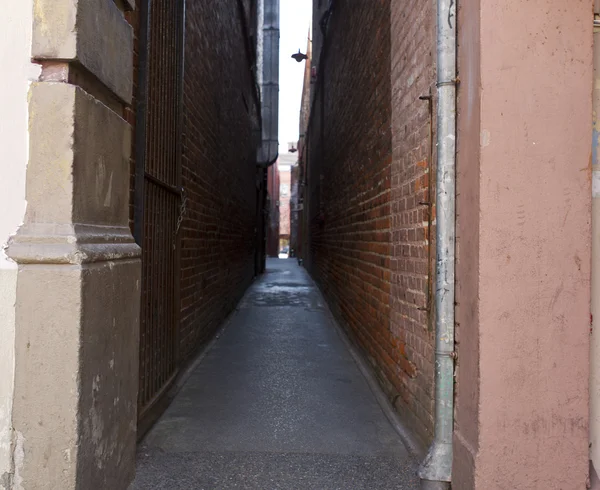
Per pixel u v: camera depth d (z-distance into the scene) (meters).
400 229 3.75
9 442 2.00
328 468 2.94
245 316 8.70
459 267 2.58
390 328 4.09
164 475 2.81
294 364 5.38
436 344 2.67
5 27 2.08
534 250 2.29
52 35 2.05
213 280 6.77
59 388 1.99
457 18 2.66
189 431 3.47
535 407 2.29
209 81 6.15
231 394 4.32
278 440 3.34
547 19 2.29
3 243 2.03
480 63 2.29
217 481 2.76
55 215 2.04
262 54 17.75
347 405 4.07
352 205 6.43
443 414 2.65
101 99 2.44
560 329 2.29
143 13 3.29
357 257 5.93
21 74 2.08
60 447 1.98
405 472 2.89
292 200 47.00
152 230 3.67
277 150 17.84
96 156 2.28
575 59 2.30
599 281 2.40
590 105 2.31
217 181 7.05
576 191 2.30
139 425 3.32
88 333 2.07
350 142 6.60
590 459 2.41
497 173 2.28
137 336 2.71
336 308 8.22
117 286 2.39
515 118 2.29
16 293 2.01
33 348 1.99
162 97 3.90
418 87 3.25
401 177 3.73
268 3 17.77
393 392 3.94
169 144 4.18
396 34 3.91
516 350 2.28
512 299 2.28
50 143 2.04
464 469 2.41
